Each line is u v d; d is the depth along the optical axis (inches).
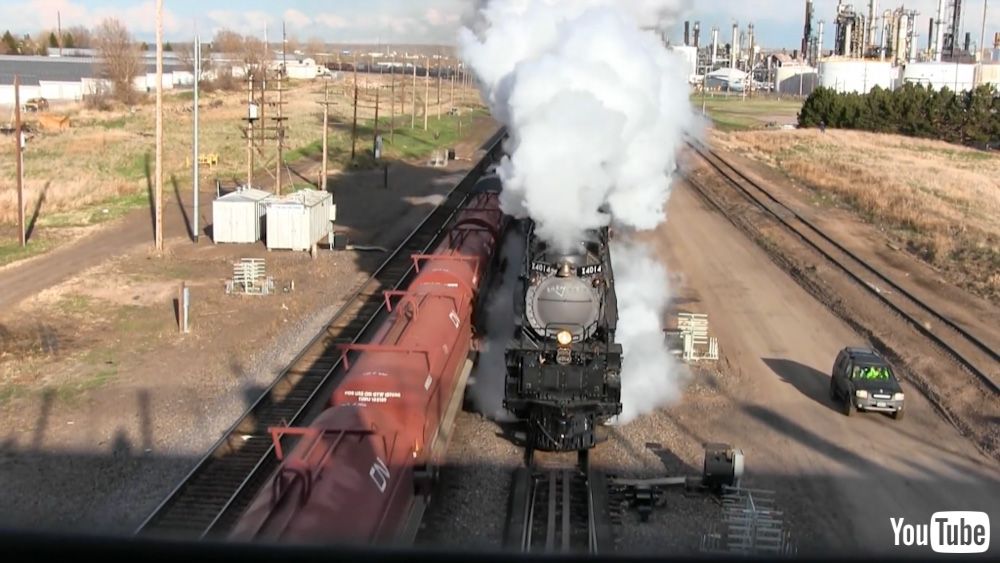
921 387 959.0
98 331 1115.3
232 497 664.4
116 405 867.4
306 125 3607.3
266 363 995.3
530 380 759.7
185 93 5187.0
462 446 782.5
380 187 2333.9
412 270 1379.2
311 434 523.8
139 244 1628.9
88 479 708.7
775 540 616.4
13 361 985.5
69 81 5246.1
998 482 732.7
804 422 858.1
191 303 1245.1
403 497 565.9
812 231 1804.9
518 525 634.2
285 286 1341.0
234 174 2423.7
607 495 693.9
